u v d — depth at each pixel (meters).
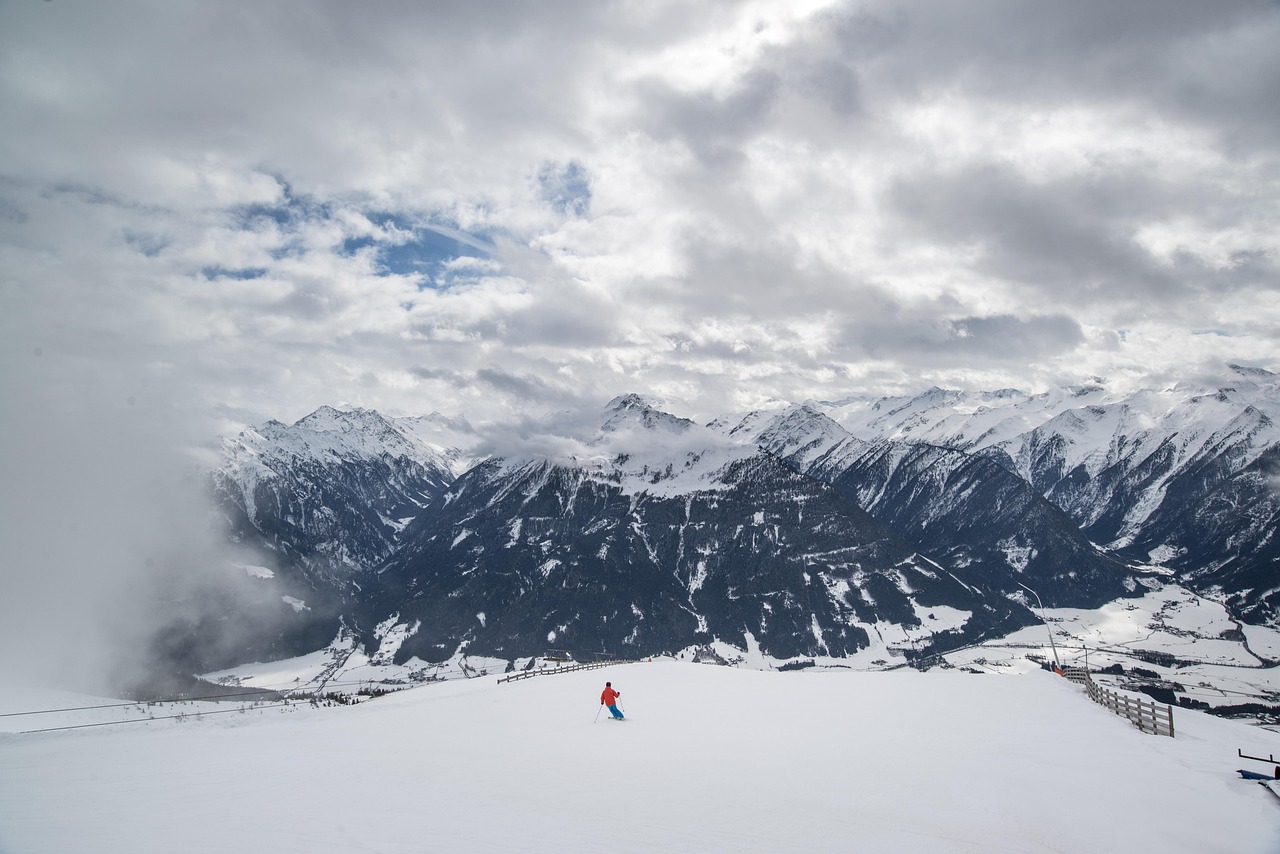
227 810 24.72
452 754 35.97
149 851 20.11
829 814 25.73
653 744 38.97
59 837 21.48
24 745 39.75
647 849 21.12
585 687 67.75
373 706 57.62
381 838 21.47
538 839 21.72
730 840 22.27
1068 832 24.59
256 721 49.47
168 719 49.59
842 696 61.00
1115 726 45.88
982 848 22.70
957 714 50.62
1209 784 30.80
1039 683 71.00
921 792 29.20
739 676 77.56
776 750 37.41
